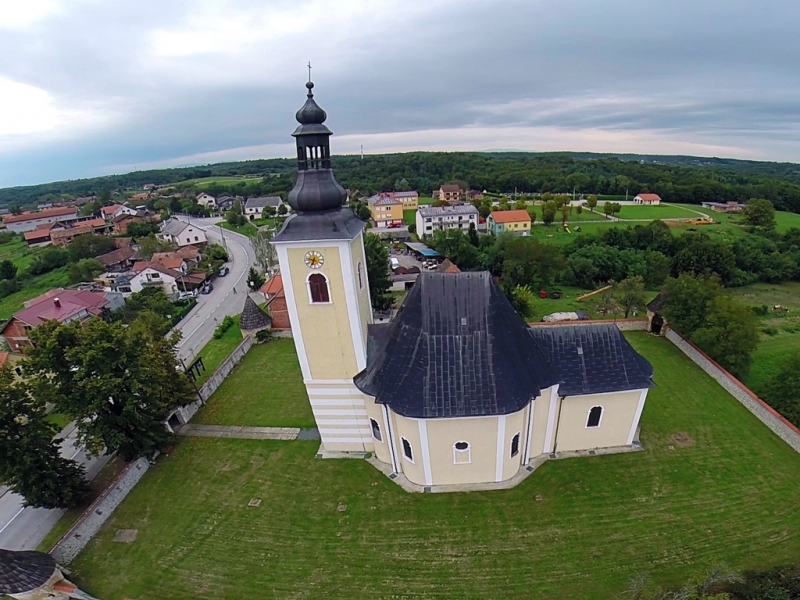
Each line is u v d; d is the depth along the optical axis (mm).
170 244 113188
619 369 28969
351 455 32438
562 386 28703
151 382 32281
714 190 150625
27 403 27938
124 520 28344
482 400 25484
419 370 26047
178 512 28703
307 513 27953
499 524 26266
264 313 54438
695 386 38438
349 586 23484
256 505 28812
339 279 26297
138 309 68625
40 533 28047
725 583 20953
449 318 26234
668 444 31672
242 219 150000
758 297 75812
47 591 23250
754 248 89875
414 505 27906
